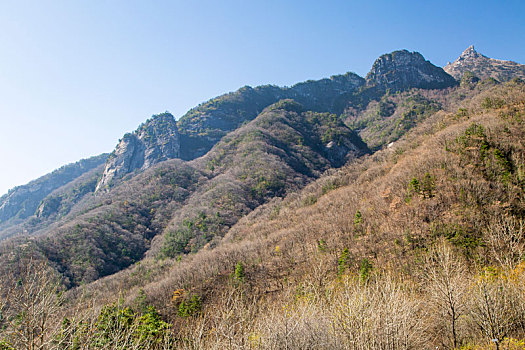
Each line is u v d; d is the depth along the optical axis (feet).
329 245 191.01
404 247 148.46
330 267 150.92
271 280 169.37
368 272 120.67
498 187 151.02
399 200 204.54
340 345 49.52
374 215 213.05
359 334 48.47
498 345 48.01
